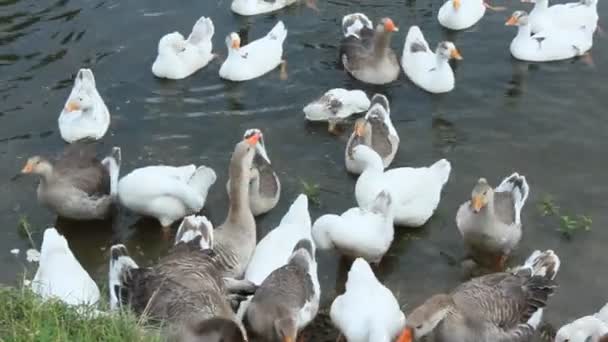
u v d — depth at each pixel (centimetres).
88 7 2123
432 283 1439
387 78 1912
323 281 1444
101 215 1556
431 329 1163
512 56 1998
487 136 1772
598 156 1712
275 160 1703
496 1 2178
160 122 1797
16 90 1852
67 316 997
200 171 1559
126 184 1512
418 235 1538
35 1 2133
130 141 1742
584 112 1833
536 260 1339
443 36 2067
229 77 1908
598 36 2059
